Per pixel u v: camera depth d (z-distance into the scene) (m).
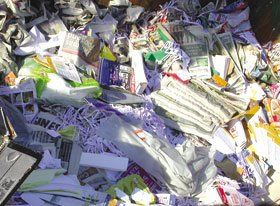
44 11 2.14
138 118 2.03
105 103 2.02
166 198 1.80
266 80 2.46
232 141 2.17
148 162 1.88
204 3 2.62
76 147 1.83
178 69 2.27
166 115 2.14
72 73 1.98
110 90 2.09
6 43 1.96
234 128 2.21
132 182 1.80
